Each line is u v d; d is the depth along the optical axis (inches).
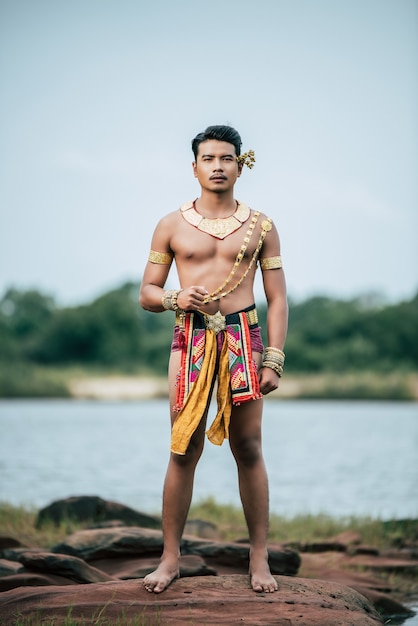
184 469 241.8
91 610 218.4
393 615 287.0
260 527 243.8
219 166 244.2
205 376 237.9
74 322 3011.8
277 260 248.5
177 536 242.5
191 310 239.9
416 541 402.0
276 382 241.3
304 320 2999.5
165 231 247.9
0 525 422.0
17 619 214.7
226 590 234.8
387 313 2864.2
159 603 221.8
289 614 217.0
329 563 349.4
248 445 243.1
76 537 312.0
